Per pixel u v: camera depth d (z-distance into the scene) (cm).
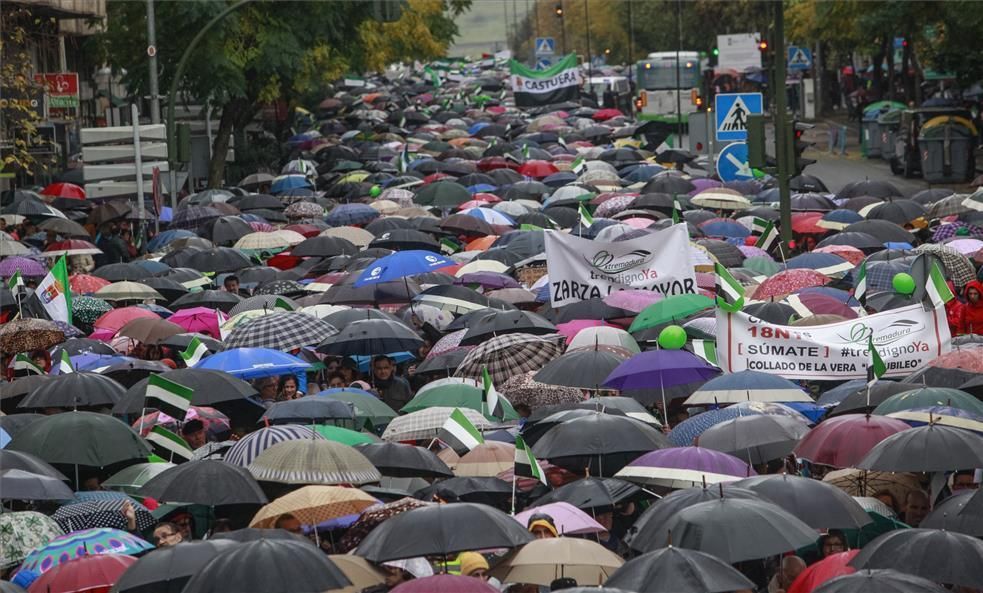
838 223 6538
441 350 4344
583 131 14012
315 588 2122
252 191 10219
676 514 2378
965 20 11681
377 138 14612
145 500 3039
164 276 5650
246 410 3638
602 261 4634
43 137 9594
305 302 5081
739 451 3058
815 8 16438
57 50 10944
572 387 3647
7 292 4869
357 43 12850
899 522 2808
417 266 4888
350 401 3491
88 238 7081
